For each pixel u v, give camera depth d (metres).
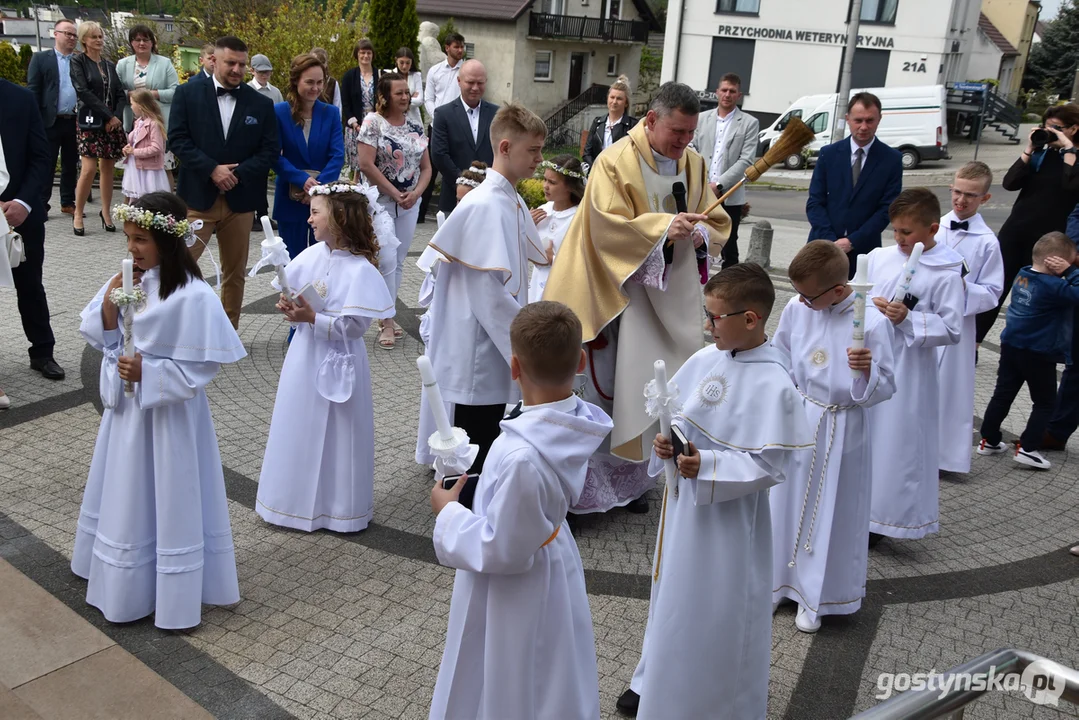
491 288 4.54
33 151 5.98
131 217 3.38
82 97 10.11
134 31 11.47
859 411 3.88
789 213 19.53
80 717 3.10
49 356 6.32
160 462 3.51
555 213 5.94
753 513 2.97
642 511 5.11
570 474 2.49
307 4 16.34
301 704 3.27
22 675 3.28
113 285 3.52
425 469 5.41
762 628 3.00
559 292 4.78
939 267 4.67
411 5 16.08
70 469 4.99
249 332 7.73
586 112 38.78
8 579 3.86
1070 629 4.15
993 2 50.47
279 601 3.95
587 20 37.84
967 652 3.92
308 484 4.51
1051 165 7.38
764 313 2.95
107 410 3.70
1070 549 4.93
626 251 4.58
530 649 2.59
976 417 7.02
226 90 6.94
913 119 26.22
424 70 17.84
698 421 2.98
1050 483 5.84
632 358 4.72
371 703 3.30
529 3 35.94
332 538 4.54
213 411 6.01
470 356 4.67
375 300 4.40
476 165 5.75
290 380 4.48
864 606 4.27
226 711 3.21
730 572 2.90
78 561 3.88
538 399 2.58
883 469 4.69
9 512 4.48
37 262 6.11
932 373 4.68
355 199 4.48
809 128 4.23
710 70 33.09
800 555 3.98
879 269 4.89
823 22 31.33
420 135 7.71
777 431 2.86
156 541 3.63
